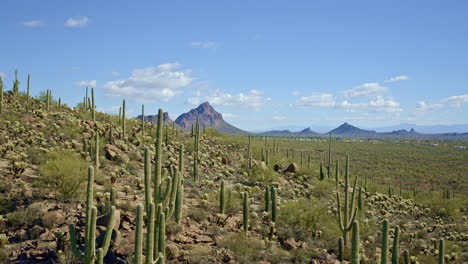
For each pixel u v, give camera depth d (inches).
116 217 439.2
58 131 917.8
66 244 391.9
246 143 1594.5
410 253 770.8
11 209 472.4
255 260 471.8
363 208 957.8
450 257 807.7
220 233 524.1
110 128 976.9
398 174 2785.4
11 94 1286.9
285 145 4658.0
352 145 5684.1
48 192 529.0
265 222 641.6
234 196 728.3
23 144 761.0
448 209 1352.1
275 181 1066.1
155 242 362.0
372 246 730.8
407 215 1273.4
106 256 378.3
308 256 537.0
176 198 482.9
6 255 372.2
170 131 1346.0
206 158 1133.7
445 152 4744.1
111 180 657.6
